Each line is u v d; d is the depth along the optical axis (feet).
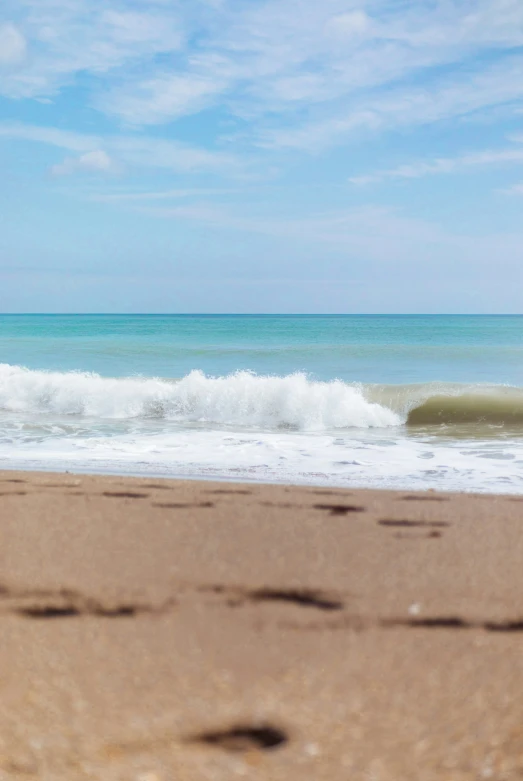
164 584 7.37
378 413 32.37
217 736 4.03
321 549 8.90
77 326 189.47
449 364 66.90
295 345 89.86
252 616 6.35
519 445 25.05
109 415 35.12
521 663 5.14
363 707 4.41
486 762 3.68
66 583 7.39
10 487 14.06
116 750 3.86
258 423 32.50
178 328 174.50
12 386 38.01
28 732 4.06
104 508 11.76
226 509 11.75
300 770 3.63
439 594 7.02
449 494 13.57
